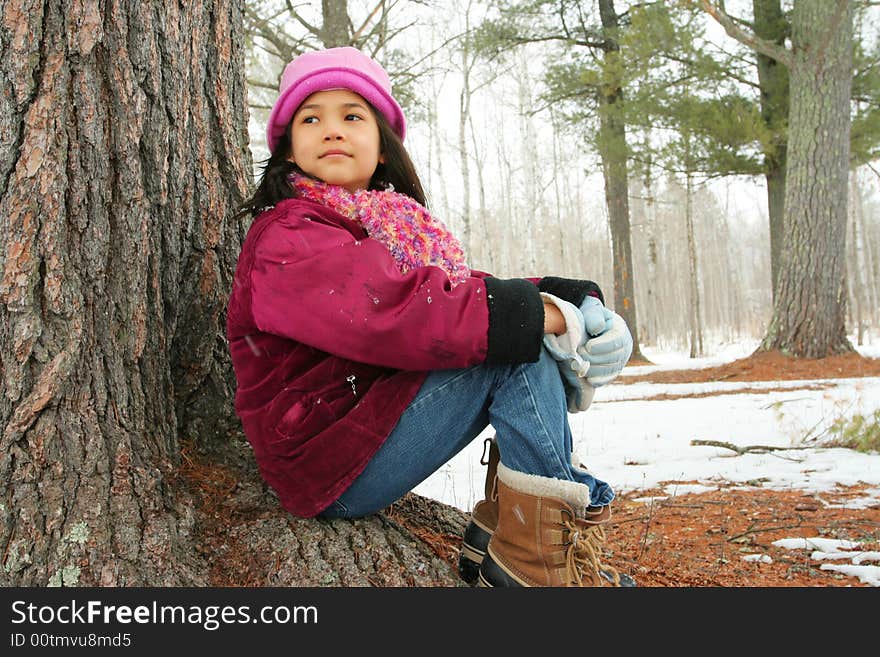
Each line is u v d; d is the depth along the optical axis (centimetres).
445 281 147
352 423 155
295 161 185
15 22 154
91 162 163
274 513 173
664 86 1417
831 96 1071
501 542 161
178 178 189
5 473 150
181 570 153
